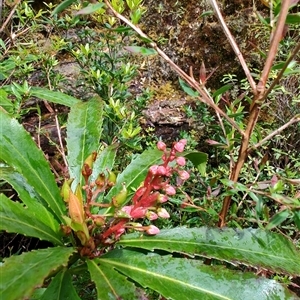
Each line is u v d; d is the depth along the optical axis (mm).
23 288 224
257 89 297
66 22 767
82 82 731
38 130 548
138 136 667
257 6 846
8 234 671
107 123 567
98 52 647
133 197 304
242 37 838
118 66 756
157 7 907
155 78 886
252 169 549
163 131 804
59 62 813
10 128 313
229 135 358
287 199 281
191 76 308
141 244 301
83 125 378
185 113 804
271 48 286
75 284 481
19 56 641
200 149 745
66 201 290
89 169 295
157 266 287
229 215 372
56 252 268
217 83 865
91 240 297
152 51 292
